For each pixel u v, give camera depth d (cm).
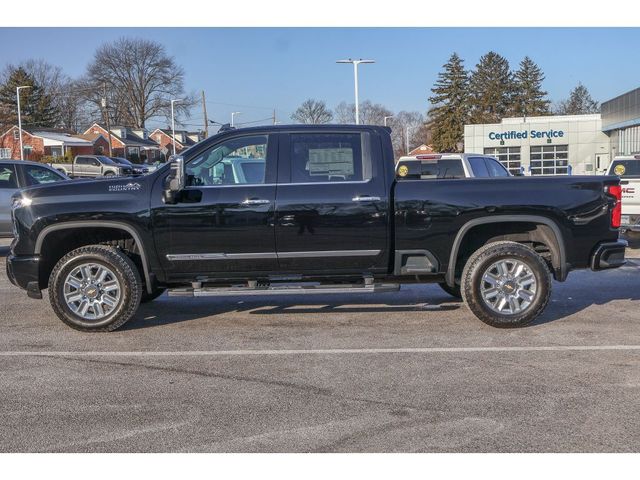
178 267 679
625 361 569
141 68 8475
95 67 8425
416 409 464
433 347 618
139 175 701
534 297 673
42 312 787
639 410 457
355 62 3506
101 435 427
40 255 680
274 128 680
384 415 454
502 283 676
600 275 1021
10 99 8344
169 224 667
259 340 652
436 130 7131
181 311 787
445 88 7100
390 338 652
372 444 407
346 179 675
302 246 672
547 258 718
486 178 680
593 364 561
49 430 435
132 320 743
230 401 485
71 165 4722
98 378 540
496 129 4941
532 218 670
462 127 6994
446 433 422
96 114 8588
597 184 679
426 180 676
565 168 4866
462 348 614
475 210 668
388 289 677
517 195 669
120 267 672
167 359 591
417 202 669
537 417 446
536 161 4931
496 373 540
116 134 7919
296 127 681
